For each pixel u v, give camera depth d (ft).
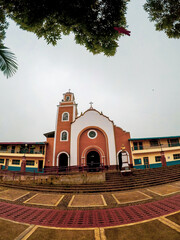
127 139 65.57
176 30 12.76
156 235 12.57
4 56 8.30
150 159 65.51
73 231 14.08
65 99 78.79
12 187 34.91
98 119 68.44
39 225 15.48
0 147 76.13
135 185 33.45
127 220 16.22
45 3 9.23
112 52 13.61
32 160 69.82
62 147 65.87
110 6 10.61
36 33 11.25
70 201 24.39
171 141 71.36
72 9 9.86
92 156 64.54
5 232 13.83
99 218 17.16
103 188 32.01
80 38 12.73
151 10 12.29
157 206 20.18
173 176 39.58
